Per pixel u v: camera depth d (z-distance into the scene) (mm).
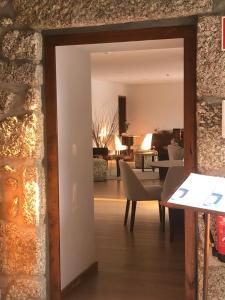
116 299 3777
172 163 7266
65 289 3846
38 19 3088
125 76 12758
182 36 2953
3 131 3215
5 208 3254
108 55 8242
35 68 3148
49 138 3287
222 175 2812
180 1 2812
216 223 2771
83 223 4250
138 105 16281
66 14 3029
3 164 3244
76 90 4055
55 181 3297
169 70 11188
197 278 2838
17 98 3199
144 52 7895
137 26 3020
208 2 2768
